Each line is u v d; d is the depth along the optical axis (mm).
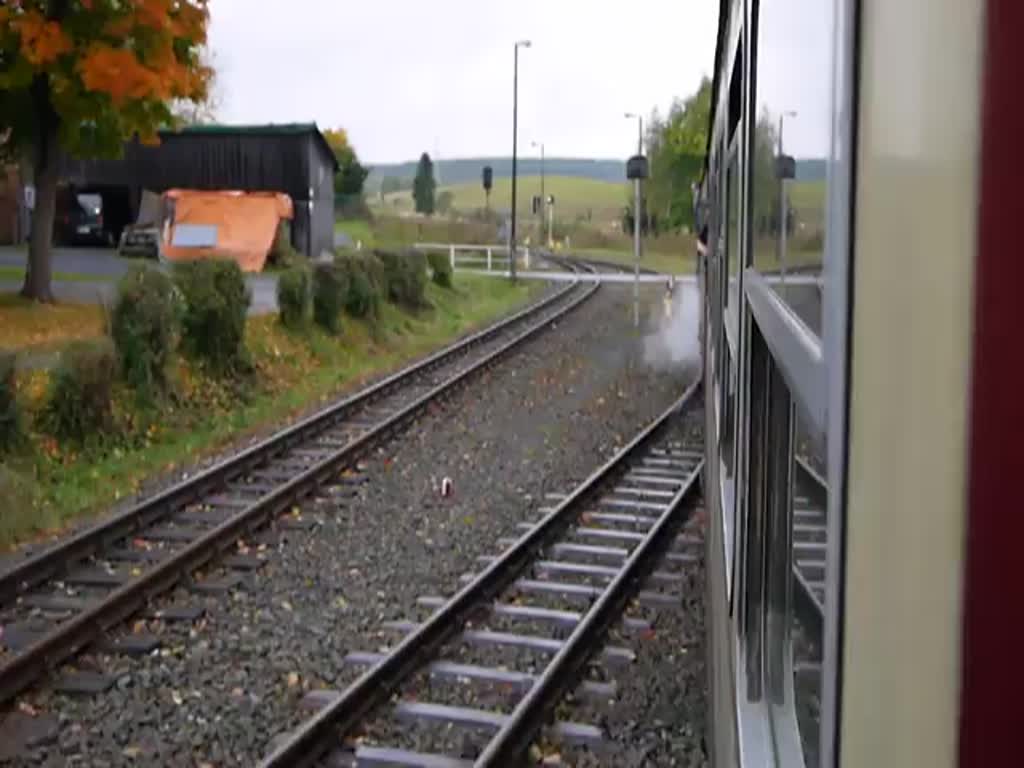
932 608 875
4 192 39844
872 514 1034
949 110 856
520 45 38125
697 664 7246
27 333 18484
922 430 900
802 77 1551
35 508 10250
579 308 31062
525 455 13797
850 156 1137
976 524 829
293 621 7980
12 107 21719
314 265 21250
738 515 3088
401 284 26172
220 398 15883
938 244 872
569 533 10297
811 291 1432
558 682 6719
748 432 2756
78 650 7184
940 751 857
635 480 12477
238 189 40312
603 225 89750
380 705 6488
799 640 2025
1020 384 815
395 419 14688
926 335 892
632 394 18469
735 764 2436
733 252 3904
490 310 30391
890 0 1004
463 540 10094
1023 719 815
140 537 9750
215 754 6031
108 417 13133
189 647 7441
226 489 11508
